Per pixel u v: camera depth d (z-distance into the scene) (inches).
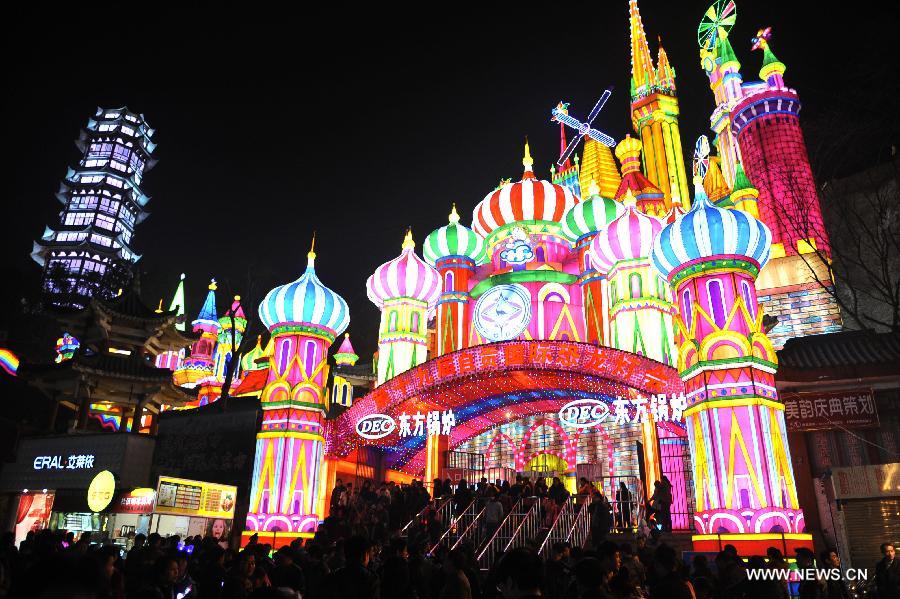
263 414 1038.4
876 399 833.5
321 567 422.0
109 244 4222.4
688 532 859.4
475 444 1326.3
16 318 2559.1
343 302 1106.1
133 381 1376.7
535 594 250.1
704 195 863.1
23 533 1177.4
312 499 997.8
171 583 356.5
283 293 1075.9
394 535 719.1
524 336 1321.4
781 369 861.2
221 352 2310.5
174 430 1182.3
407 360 1346.0
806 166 1784.0
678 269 848.9
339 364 1947.6
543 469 1245.1
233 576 377.1
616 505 1005.8
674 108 2822.3
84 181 4389.8
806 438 846.5
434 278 1428.4
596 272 1352.1
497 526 812.6
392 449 1322.6
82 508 1096.2
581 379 1049.5
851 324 1456.7
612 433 1214.3
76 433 1214.9
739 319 794.8
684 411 825.5
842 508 703.1
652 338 1125.7
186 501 945.5
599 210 1390.3
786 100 1893.5
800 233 1371.8
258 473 1005.2
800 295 1565.0
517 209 1499.8
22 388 1510.8
